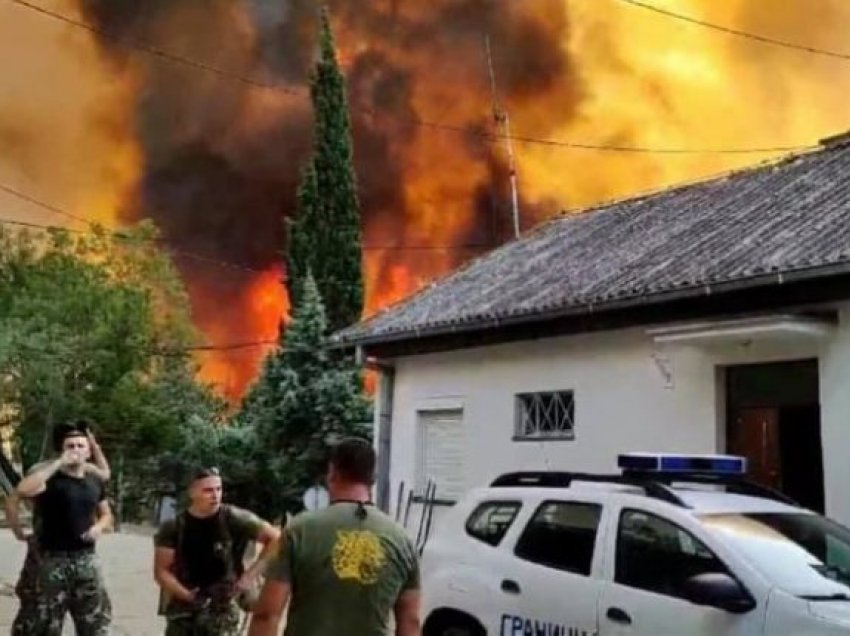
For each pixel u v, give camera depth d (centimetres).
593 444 1195
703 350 1083
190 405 3444
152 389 3381
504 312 1247
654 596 553
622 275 1179
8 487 2781
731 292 1009
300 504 2322
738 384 1067
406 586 407
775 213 1189
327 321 2633
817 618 482
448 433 1434
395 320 1488
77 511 659
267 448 2425
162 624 1081
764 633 496
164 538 578
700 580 511
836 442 942
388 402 1539
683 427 1095
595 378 1205
